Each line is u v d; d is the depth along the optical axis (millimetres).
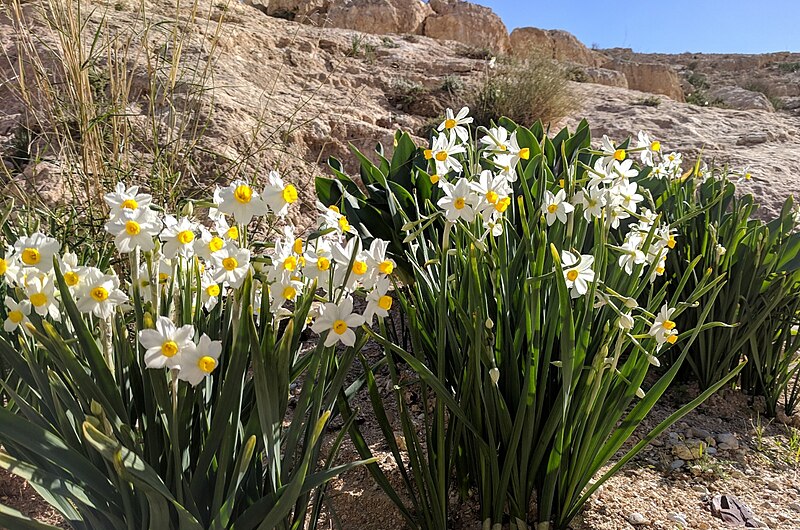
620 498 792
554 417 633
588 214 662
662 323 621
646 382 1125
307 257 532
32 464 500
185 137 1737
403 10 7297
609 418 668
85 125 1101
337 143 2330
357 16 6938
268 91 2652
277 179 502
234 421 512
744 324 1067
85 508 508
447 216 598
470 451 723
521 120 3195
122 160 1261
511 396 678
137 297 500
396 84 3357
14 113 1909
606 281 724
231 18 3561
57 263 465
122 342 519
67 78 1140
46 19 1176
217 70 2578
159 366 445
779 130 3693
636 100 4184
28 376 532
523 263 729
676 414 663
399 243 1115
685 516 773
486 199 594
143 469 449
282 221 1574
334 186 1223
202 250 485
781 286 1026
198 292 554
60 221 1027
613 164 696
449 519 746
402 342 1196
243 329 496
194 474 510
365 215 1173
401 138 1277
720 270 1057
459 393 693
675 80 9469
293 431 548
